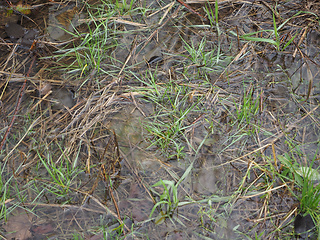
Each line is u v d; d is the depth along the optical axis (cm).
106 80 152
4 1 166
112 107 148
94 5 167
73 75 153
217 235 131
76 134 143
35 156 141
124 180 138
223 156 140
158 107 147
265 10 166
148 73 153
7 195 136
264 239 130
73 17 164
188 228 132
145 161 140
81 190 137
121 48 158
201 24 163
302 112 146
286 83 151
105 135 143
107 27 162
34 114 146
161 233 131
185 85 150
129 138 143
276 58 156
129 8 164
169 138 141
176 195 134
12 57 156
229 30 160
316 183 136
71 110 147
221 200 135
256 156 140
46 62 155
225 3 167
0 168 139
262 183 137
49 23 162
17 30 160
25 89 150
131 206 135
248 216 133
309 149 141
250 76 152
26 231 132
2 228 132
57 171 136
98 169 139
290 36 159
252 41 158
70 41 159
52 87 151
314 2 165
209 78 152
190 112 146
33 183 137
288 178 136
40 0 168
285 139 142
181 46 158
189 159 140
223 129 144
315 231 131
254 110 147
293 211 133
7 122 145
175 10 166
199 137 143
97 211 134
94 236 131
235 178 137
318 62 155
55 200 136
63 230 132
